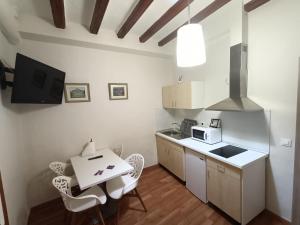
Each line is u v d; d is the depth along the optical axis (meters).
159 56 3.56
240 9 2.11
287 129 1.89
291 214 1.93
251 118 2.28
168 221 2.11
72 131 2.74
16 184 1.94
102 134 3.02
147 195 2.67
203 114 3.16
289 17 1.78
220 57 2.72
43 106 2.50
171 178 3.19
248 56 2.20
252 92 2.20
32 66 1.87
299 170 1.82
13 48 2.23
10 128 1.89
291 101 1.84
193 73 3.29
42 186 2.55
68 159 2.73
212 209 2.29
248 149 2.33
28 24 2.17
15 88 1.69
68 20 2.39
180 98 3.20
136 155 2.48
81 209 1.79
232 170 1.94
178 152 2.95
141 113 3.47
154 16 2.34
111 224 2.09
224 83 2.69
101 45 2.74
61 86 2.50
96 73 2.90
